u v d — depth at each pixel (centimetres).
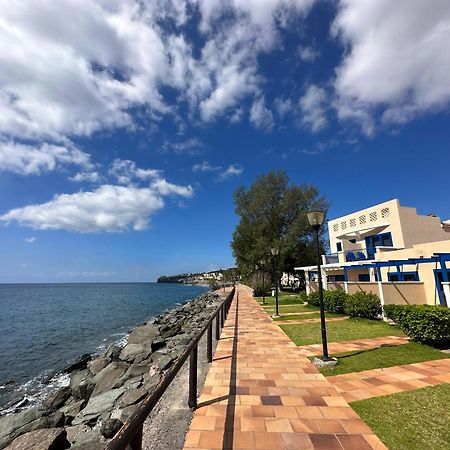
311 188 3488
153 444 346
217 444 337
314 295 1766
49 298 6250
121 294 7944
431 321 721
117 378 900
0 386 1045
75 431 565
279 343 837
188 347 408
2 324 2464
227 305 1543
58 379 1107
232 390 493
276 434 355
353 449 321
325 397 456
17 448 455
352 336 885
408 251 1556
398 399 436
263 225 3447
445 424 363
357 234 2278
